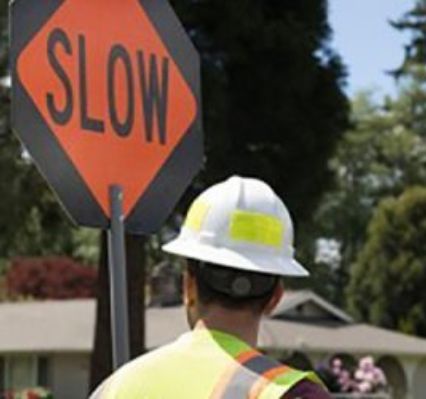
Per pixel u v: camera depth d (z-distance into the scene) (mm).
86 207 5137
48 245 30828
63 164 5105
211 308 3717
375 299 66938
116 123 5262
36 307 46094
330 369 35281
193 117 5492
